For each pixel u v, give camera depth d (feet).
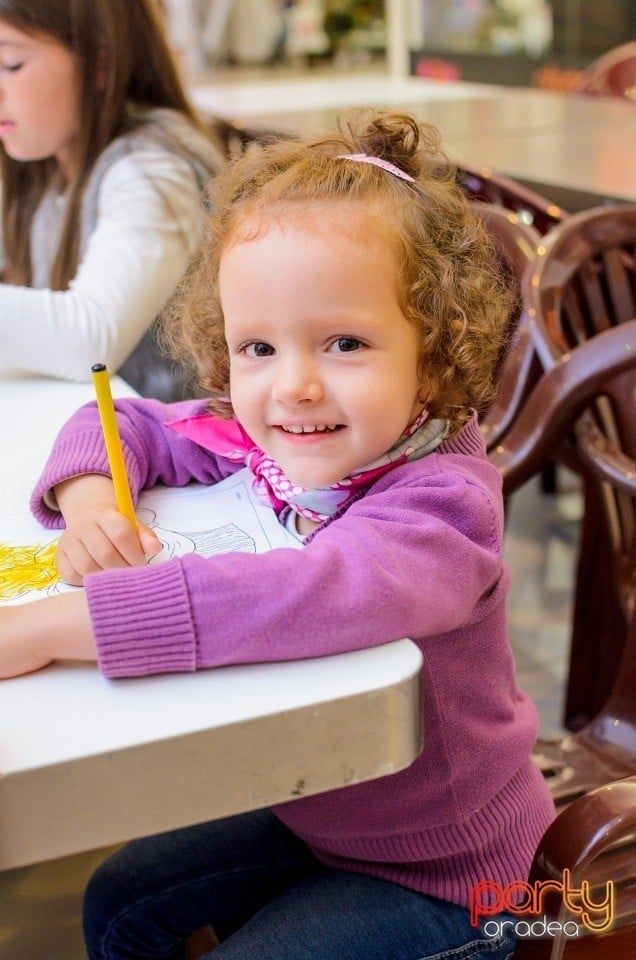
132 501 2.79
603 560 5.28
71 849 1.85
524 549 8.21
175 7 12.78
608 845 2.41
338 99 11.64
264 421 2.55
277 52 13.70
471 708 2.68
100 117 5.01
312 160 2.66
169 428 3.03
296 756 1.96
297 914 2.73
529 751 2.89
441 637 2.58
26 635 2.06
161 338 4.31
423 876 2.76
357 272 2.41
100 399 2.39
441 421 2.70
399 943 2.66
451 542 2.35
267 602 2.06
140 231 4.70
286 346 2.46
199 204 4.89
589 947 2.77
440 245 2.67
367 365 2.43
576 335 5.30
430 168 2.99
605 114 10.16
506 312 3.20
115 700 1.97
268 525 2.72
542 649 6.89
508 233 5.29
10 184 5.48
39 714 1.94
